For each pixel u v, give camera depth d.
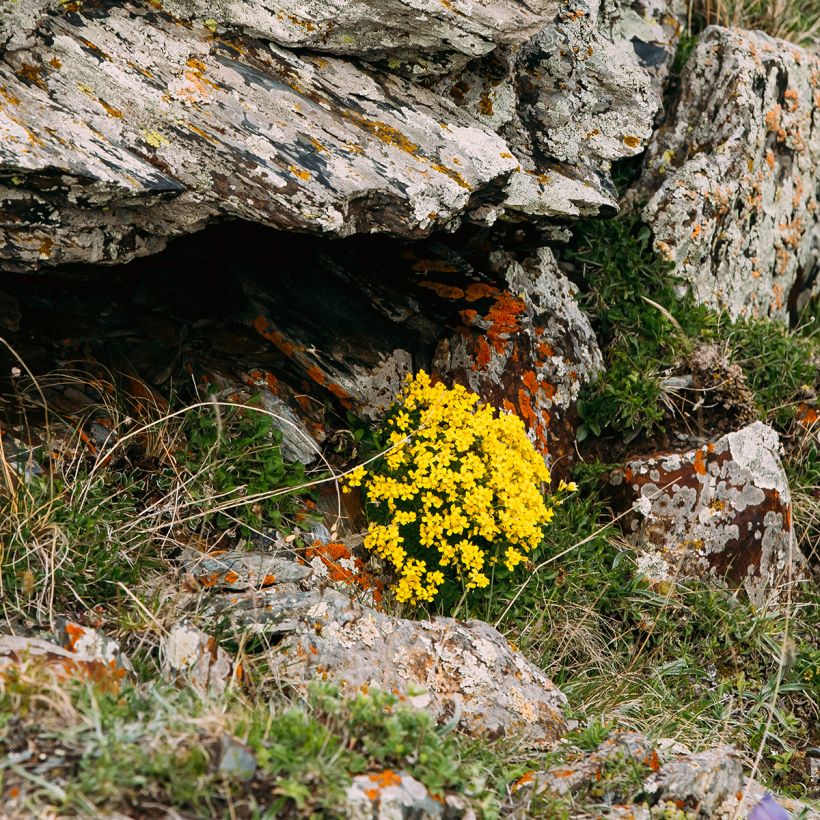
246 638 1.26
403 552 1.36
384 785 1.13
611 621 1.43
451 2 1.30
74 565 1.27
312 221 1.27
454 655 1.29
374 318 1.45
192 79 1.27
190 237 1.37
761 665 1.42
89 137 1.24
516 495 1.37
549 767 1.23
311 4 1.29
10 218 1.24
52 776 1.11
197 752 1.12
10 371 1.34
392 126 1.32
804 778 1.36
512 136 1.42
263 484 1.36
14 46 1.24
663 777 1.22
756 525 1.46
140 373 1.38
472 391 1.46
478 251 1.45
